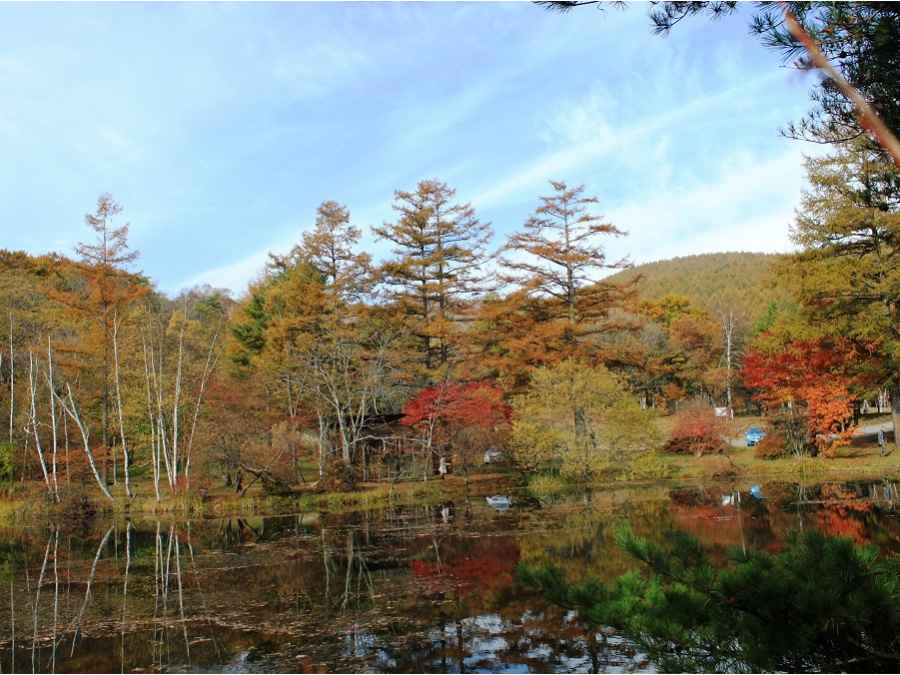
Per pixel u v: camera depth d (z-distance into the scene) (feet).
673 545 17.78
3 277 125.80
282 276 140.46
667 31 19.26
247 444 92.73
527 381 119.44
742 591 15.39
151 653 32.19
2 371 120.16
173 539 67.10
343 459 95.35
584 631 33.42
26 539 70.44
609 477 98.99
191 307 136.46
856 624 14.38
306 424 106.32
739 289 301.84
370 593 41.88
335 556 53.93
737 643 15.31
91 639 34.60
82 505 84.79
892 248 89.04
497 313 118.42
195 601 41.68
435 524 67.62
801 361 95.81
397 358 103.71
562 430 97.19
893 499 67.05
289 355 102.32
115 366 97.96
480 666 29.14
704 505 69.97
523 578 18.12
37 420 102.27
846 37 19.34
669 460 108.78
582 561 46.42
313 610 38.60
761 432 119.55
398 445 104.73
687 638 15.48
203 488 91.81
